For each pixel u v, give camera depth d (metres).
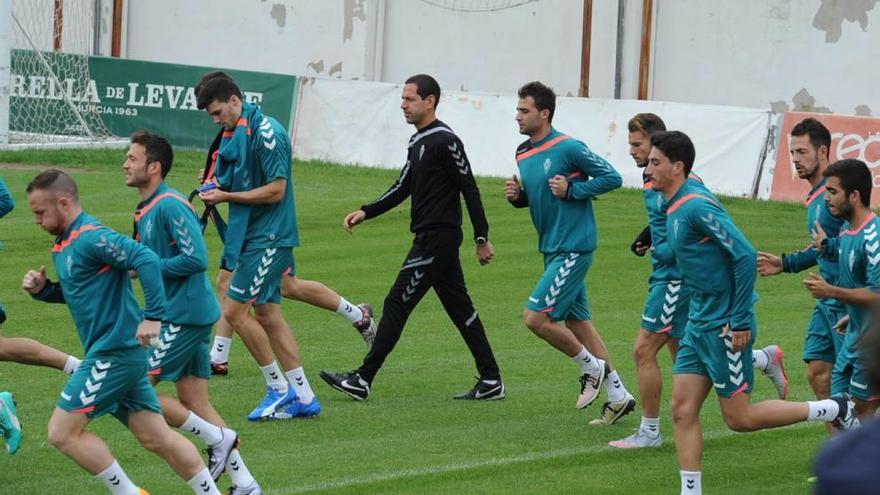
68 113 68.81
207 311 20.77
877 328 9.04
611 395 24.97
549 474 21.75
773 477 21.91
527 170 25.53
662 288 23.20
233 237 24.55
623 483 21.33
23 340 22.66
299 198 53.50
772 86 68.62
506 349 31.09
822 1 66.62
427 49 78.12
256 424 24.69
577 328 25.81
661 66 71.81
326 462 22.16
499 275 39.84
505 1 75.44
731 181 56.53
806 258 22.11
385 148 64.75
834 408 20.48
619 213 51.81
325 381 26.48
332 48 80.06
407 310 26.30
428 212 26.20
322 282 38.09
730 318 19.52
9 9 62.72
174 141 67.56
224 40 82.56
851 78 66.44
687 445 19.88
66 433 18.00
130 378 18.16
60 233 18.20
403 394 27.11
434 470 21.70
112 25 83.62
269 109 67.31
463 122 62.94
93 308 18.05
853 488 8.30
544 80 74.88
